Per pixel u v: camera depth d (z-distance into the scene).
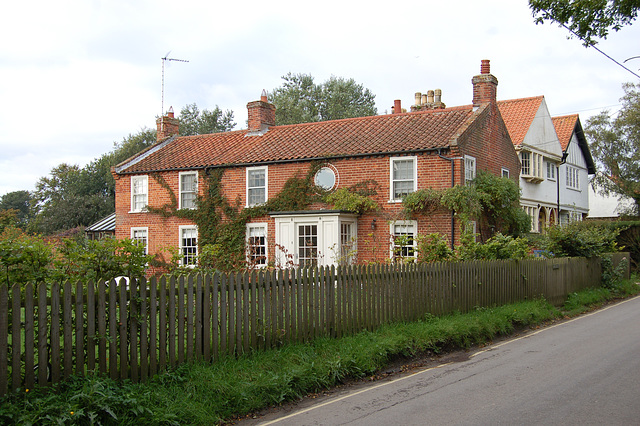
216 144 25.98
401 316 11.16
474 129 21.14
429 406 6.92
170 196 24.77
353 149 21.36
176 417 6.04
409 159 20.33
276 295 8.70
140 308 6.93
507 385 7.91
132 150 54.50
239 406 6.71
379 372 8.85
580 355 9.97
